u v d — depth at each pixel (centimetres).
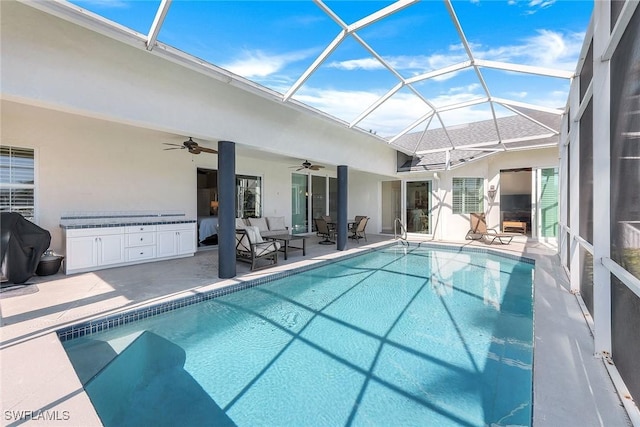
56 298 443
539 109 645
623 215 217
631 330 201
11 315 376
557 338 293
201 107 519
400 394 271
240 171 1028
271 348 356
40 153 623
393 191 1373
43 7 299
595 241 259
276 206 1163
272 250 699
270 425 236
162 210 816
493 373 301
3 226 496
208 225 978
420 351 347
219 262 582
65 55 365
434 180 1227
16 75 331
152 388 283
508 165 1145
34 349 287
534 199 1091
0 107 516
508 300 525
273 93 567
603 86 256
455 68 567
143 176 778
